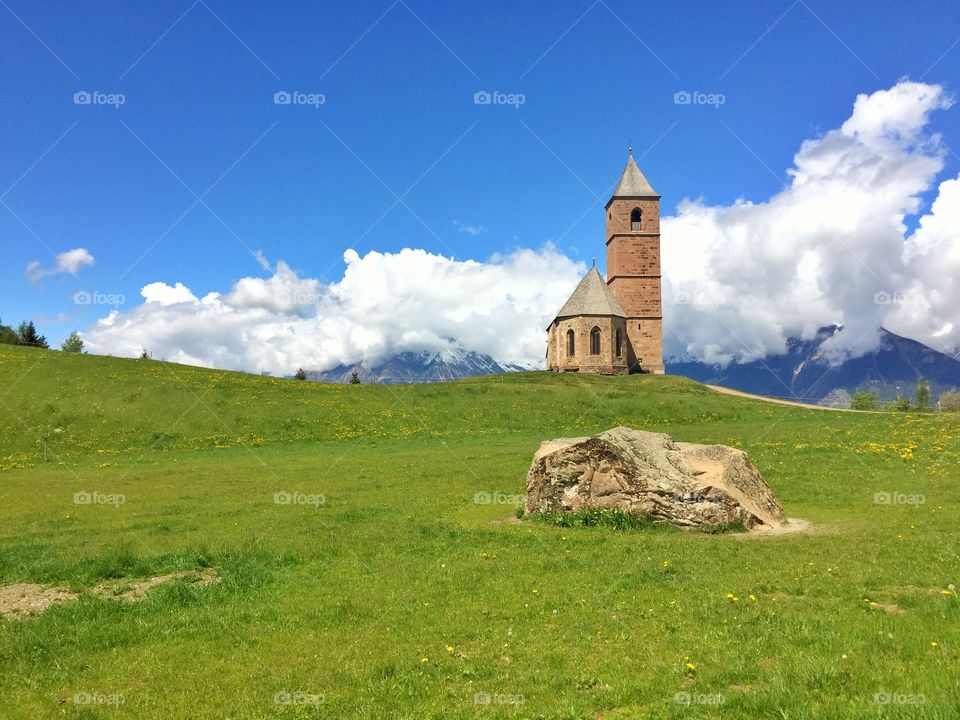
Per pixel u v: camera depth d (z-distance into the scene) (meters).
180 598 13.38
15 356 69.19
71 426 51.38
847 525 19.66
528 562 15.70
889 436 39.88
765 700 7.70
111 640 11.36
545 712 8.05
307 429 53.19
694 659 9.44
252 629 11.70
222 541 19.02
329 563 16.23
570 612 11.91
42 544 19.55
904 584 12.57
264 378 72.50
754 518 19.84
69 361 69.06
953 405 121.88
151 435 50.34
